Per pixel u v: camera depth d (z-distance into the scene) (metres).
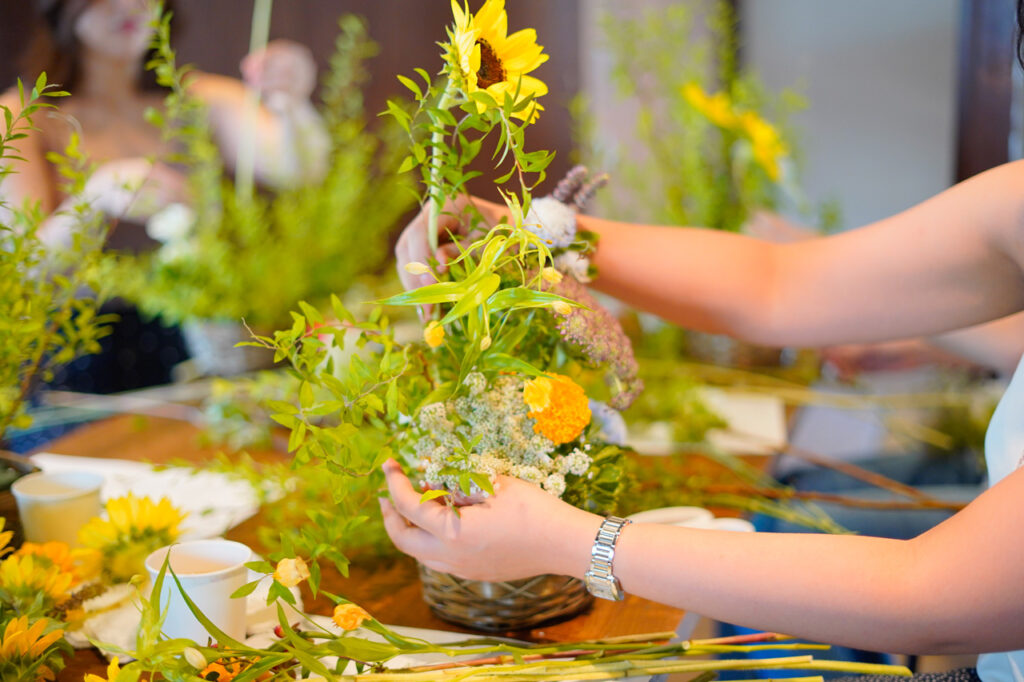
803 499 1.16
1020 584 0.58
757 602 0.63
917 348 1.88
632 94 2.15
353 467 0.69
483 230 0.81
